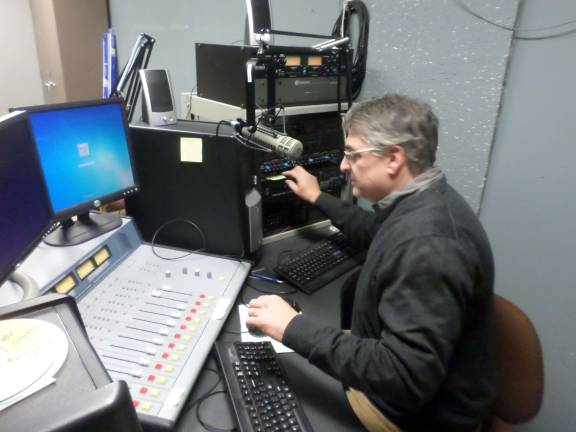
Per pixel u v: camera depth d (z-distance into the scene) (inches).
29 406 17.8
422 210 33.3
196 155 50.9
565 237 51.6
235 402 32.9
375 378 30.9
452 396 35.8
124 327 38.5
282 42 80.7
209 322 40.4
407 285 30.7
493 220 57.9
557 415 57.2
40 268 39.6
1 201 31.1
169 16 92.3
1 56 105.4
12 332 21.8
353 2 65.6
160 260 50.1
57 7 87.7
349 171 39.3
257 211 53.4
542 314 55.6
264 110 52.0
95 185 48.2
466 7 53.6
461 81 56.2
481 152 56.3
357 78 67.0
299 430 31.4
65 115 43.5
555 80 49.0
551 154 50.9
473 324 35.9
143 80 53.0
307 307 47.8
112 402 16.6
